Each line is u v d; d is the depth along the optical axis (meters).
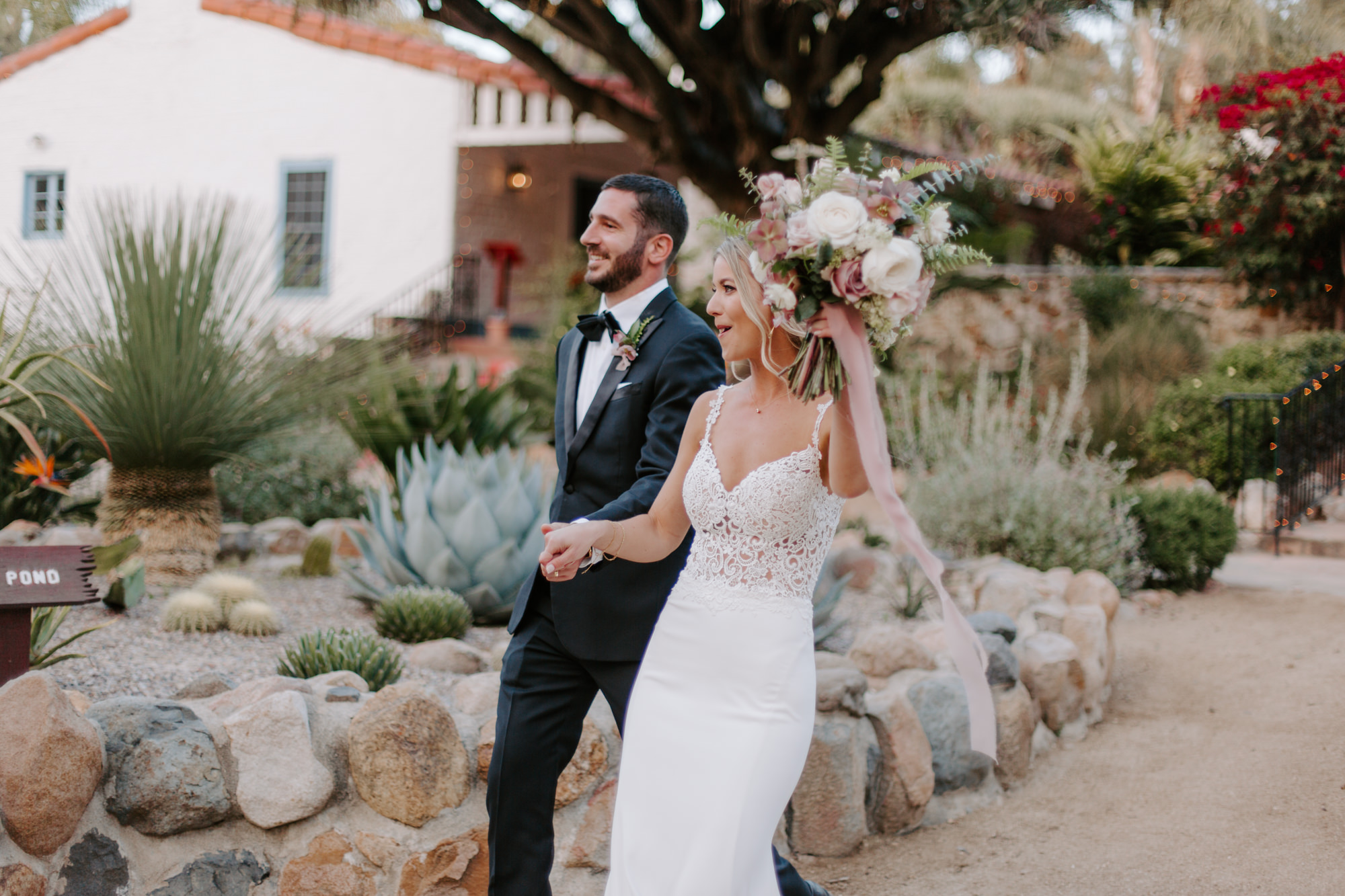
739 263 2.22
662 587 2.55
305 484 7.45
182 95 15.87
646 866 2.13
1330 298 10.42
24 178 16.39
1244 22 9.47
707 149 10.08
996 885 3.09
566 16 9.20
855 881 3.15
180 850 2.60
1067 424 6.64
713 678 2.18
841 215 1.95
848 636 4.97
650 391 2.60
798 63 9.05
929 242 2.09
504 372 12.49
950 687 3.71
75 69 16.17
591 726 3.09
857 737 3.40
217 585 4.52
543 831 2.51
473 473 5.36
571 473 2.68
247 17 13.92
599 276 2.67
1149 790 3.70
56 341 5.05
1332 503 8.48
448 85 14.88
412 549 4.77
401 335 7.64
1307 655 5.05
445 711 2.89
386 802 2.79
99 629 3.82
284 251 6.15
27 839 2.35
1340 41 11.66
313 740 2.79
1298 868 3.05
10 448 5.95
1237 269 10.66
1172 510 6.43
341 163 15.34
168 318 4.99
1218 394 9.00
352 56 15.23
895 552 6.24
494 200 15.52
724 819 2.05
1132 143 13.55
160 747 2.58
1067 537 6.03
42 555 2.55
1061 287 11.70
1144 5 8.23
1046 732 4.13
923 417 7.51
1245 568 7.15
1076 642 4.48
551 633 2.56
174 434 5.01
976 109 18.09
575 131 10.23
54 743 2.38
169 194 15.79
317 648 3.71
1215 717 4.35
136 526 5.12
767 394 2.27
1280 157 9.95
